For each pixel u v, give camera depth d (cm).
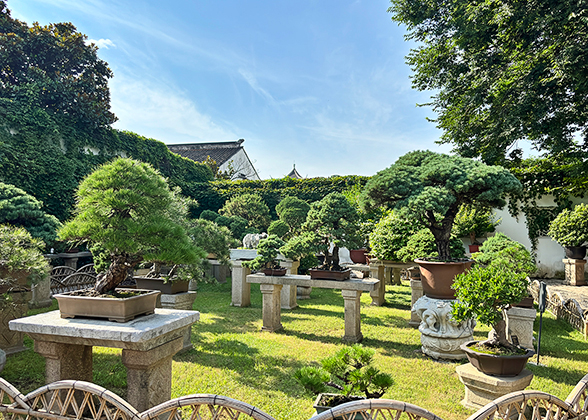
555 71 794
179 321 280
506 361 299
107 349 454
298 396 331
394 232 703
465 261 470
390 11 1141
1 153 904
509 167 1077
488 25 914
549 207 1168
